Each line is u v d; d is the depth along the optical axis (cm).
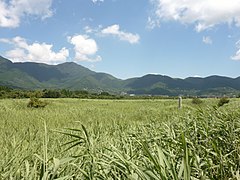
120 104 3778
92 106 3098
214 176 345
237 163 378
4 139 680
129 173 276
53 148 477
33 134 763
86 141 324
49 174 249
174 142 406
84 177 298
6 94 6184
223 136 484
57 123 1262
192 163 300
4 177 291
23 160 330
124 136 559
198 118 555
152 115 1575
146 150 242
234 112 628
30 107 2727
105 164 290
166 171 239
